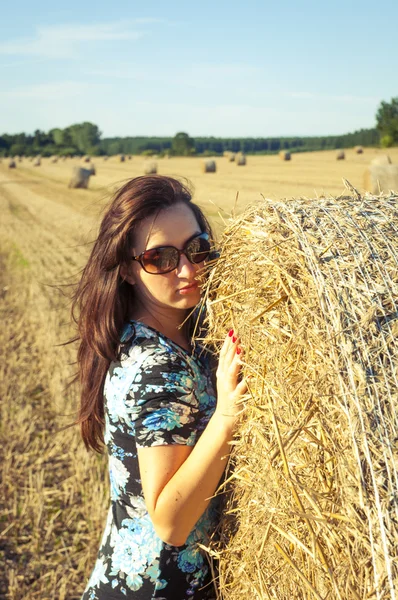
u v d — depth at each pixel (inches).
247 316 77.5
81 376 89.3
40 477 197.5
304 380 67.2
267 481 73.0
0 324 386.0
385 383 59.7
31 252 645.9
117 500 82.4
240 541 80.9
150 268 80.4
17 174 2116.1
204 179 1233.4
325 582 63.9
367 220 72.5
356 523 57.6
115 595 80.4
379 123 2965.1
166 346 80.1
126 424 78.4
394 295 64.7
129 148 6063.0
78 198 1171.9
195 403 78.9
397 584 53.4
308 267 68.2
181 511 73.9
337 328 62.7
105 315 81.5
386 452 57.0
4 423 244.1
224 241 86.5
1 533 175.9
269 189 879.7
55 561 164.2
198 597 82.3
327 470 63.2
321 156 2244.1
